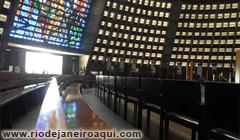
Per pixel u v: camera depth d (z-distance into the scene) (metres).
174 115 2.46
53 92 2.47
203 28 46.62
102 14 36.72
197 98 2.03
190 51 47.47
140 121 3.69
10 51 31.31
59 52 36.75
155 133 3.45
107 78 6.55
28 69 33.06
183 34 47.31
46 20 31.23
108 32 41.72
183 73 46.56
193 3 45.44
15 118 4.27
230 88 1.58
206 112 1.83
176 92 2.39
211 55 46.53
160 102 2.81
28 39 30.58
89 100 8.07
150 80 3.13
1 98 3.12
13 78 5.02
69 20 34.75
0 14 25.55
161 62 47.41
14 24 27.89
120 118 4.67
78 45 40.06
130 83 4.10
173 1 44.53
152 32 46.00
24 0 27.11
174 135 3.34
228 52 45.59
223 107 1.64
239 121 1.51
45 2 29.62
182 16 46.34
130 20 43.88
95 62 41.28
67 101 4.00
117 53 43.78
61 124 1.47
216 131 1.70
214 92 1.74
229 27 45.31
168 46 46.88
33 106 5.95
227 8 44.78
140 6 43.31
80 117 2.30
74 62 41.81
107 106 6.50
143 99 3.44
